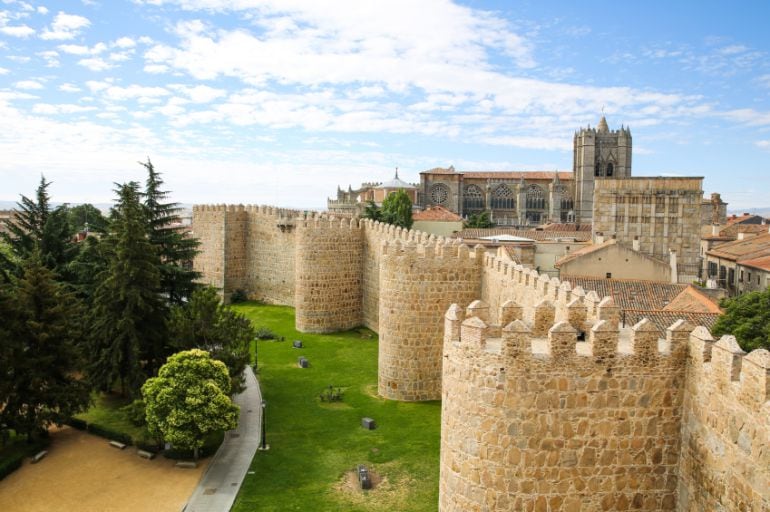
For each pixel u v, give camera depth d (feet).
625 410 59.82
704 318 132.16
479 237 303.48
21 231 172.24
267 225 255.70
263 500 92.79
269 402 134.72
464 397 61.67
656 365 59.77
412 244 129.70
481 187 598.75
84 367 130.41
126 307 131.44
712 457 54.60
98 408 136.67
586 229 394.11
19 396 113.80
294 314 230.89
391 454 106.73
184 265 211.61
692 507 57.77
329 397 134.21
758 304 125.59
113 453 114.21
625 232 302.66
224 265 260.83
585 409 59.36
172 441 103.50
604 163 613.93
